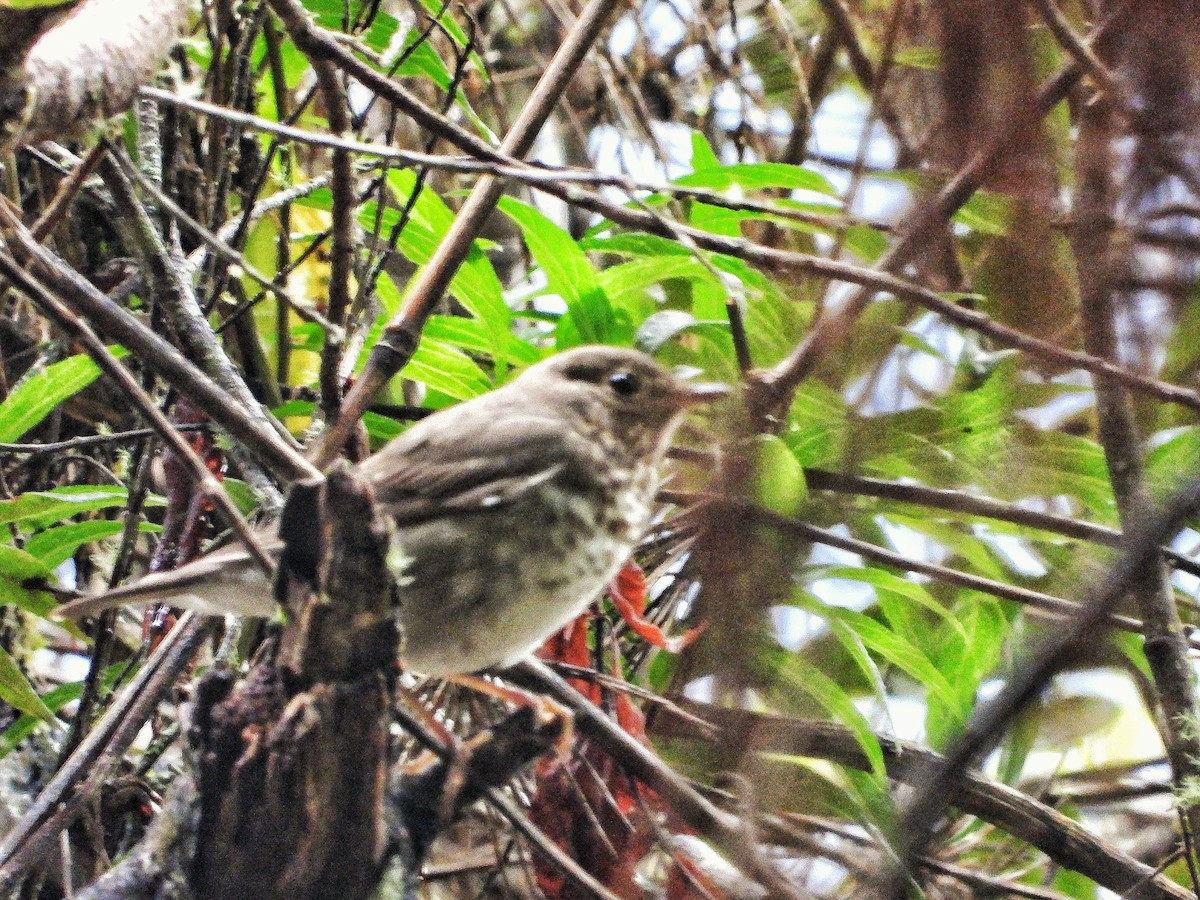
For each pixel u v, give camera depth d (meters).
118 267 9.18
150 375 7.92
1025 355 7.57
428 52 8.71
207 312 7.86
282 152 9.23
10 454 9.13
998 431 8.45
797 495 7.25
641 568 8.55
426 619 6.67
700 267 8.66
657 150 10.09
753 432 7.34
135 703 7.09
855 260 8.95
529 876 7.61
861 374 8.03
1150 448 8.43
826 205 8.73
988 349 8.48
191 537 8.04
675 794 6.65
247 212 7.89
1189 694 7.75
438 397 9.95
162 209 7.45
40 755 8.92
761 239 10.34
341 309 6.98
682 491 8.25
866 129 7.95
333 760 5.11
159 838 5.60
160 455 8.62
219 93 8.55
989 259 8.11
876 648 8.55
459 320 8.83
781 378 7.53
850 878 7.46
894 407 8.20
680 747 7.83
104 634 7.81
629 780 7.36
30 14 4.80
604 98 10.88
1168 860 7.96
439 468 6.77
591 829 7.35
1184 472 7.48
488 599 6.67
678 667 7.84
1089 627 7.06
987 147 7.18
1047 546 9.10
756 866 6.58
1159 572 7.89
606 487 6.99
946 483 8.68
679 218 9.98
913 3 8.35
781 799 7.23
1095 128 7.22
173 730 8.16
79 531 8.19
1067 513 9.48
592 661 8.48
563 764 7.05
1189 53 6.88
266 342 10.84
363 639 4.98
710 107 10.71
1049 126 7.37
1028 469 8.55
